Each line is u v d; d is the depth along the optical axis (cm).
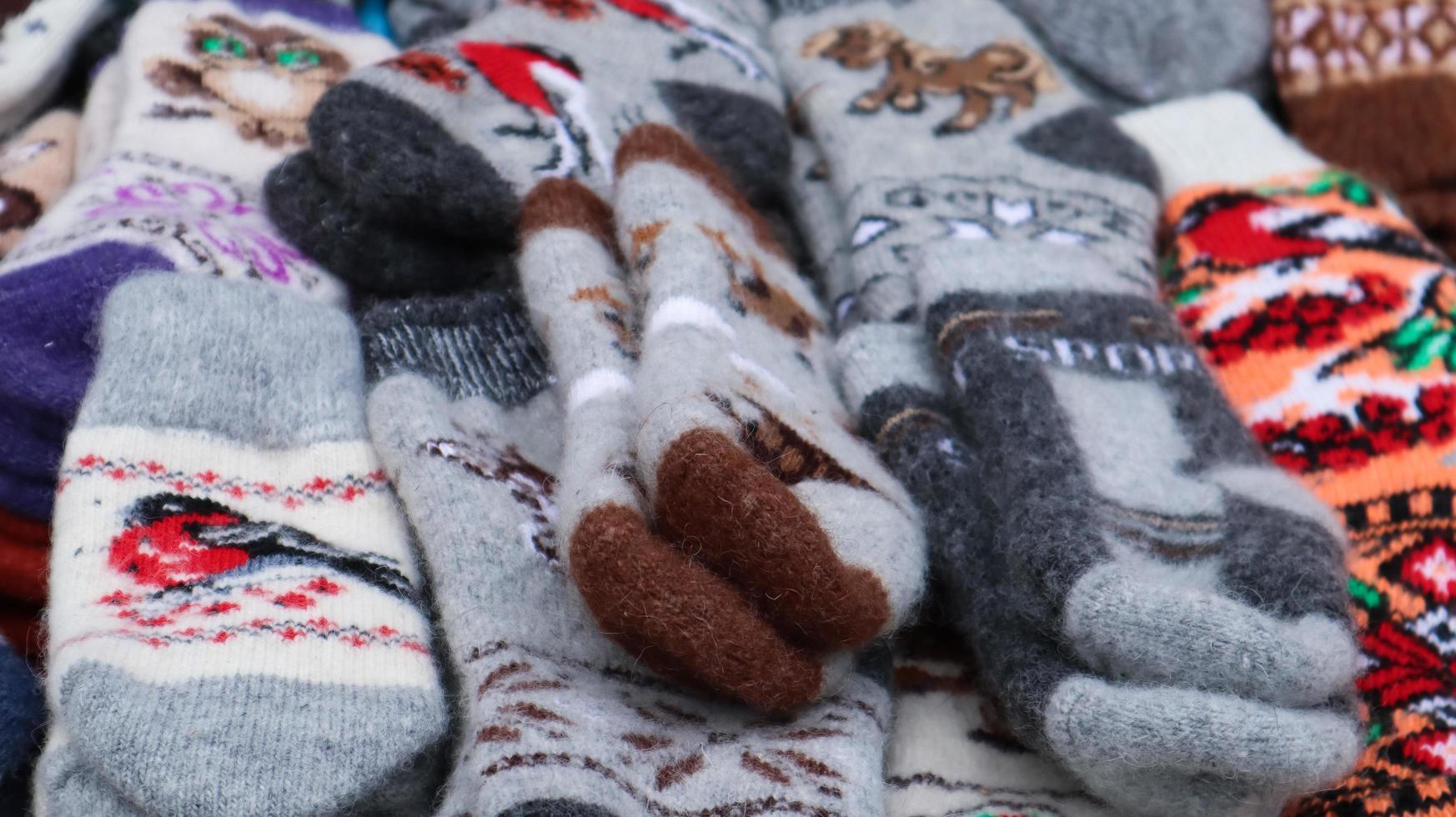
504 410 75
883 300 87
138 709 52
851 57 107
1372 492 78
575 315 71
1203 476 71
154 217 78
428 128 83
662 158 79
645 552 54
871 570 60
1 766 57
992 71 107
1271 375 85
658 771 56
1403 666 71
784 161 99
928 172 97
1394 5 111
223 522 62
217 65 97
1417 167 109
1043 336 76
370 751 55
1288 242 93
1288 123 118
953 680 73
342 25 108
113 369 65
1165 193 103
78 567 58
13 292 71
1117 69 115
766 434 62
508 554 64
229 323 69
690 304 68
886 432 74
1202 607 57
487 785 50
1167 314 83
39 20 98
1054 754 61
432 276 83
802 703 59
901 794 67
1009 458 68
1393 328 85
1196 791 58
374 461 69
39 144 98
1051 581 60
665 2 105
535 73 92
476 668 59
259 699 55
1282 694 57
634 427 61
